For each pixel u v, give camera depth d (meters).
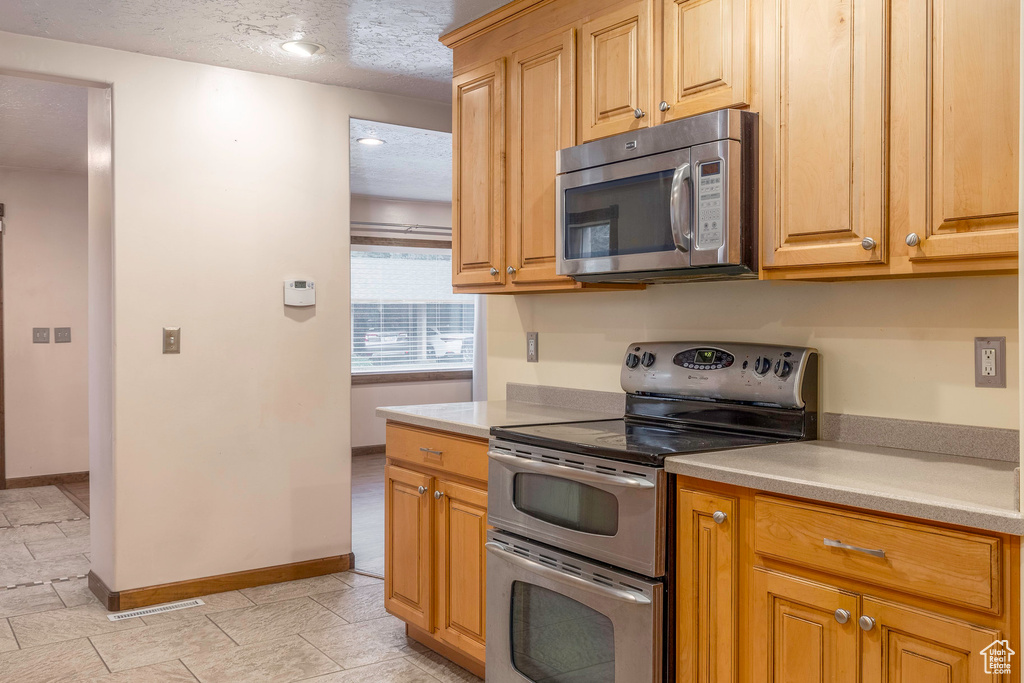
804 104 1.85
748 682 1.69
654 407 2.48
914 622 1.41
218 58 3.25
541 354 3.07
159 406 3.24
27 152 4.97
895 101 1.69
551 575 2.08
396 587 2.83
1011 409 1.78
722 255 1.90
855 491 1.47
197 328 3.32
